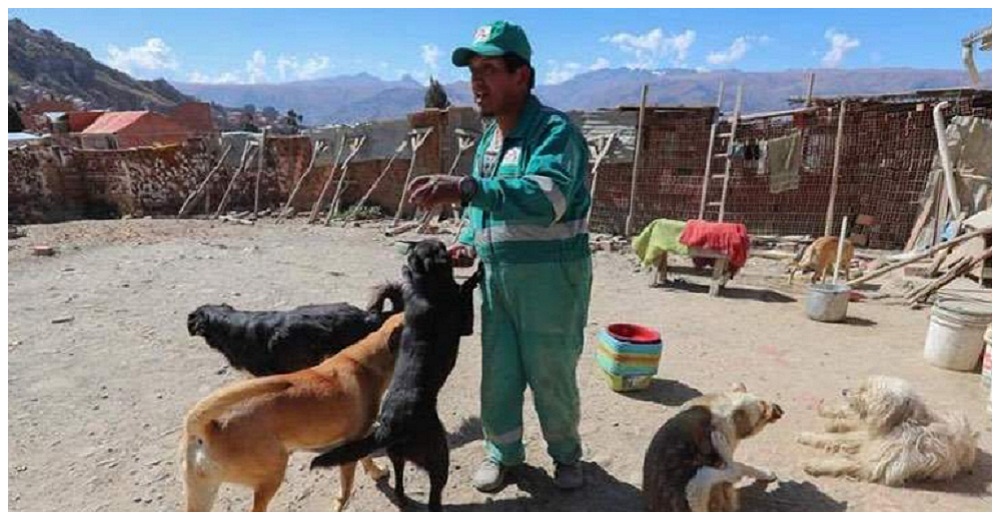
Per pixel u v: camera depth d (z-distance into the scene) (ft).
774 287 30.09
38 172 57.00
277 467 9.76
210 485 9.41
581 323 11.30
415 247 10.89
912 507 11.59
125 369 17.80
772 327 23.20
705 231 27.66
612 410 15.61
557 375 11.25
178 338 20.42
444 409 15.75
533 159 9.68
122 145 102.63
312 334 13.17
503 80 9.91
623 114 43.45
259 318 13.35
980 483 12.39
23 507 11.52
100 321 22.08
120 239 39.27
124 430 14.35
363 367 10.96
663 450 10.55
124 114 136.26
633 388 16.60
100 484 12.31
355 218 50.57
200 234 42.57
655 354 16.48
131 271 30.25
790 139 40.55
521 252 10.55
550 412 11.60
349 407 10.56
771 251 37.42
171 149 57.36
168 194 57.77
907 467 12.08
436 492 11.06
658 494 10.36
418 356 10.58
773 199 42.16
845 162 40.78
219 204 57.36
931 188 37.47
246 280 28.94
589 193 10.90
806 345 21.08
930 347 19.21
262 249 37.22
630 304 26.40
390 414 10.30
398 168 51.83
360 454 10.01
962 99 37.96
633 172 43.04
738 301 27.17
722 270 27.89
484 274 11.07
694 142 42.78
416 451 10.56
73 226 44.01
